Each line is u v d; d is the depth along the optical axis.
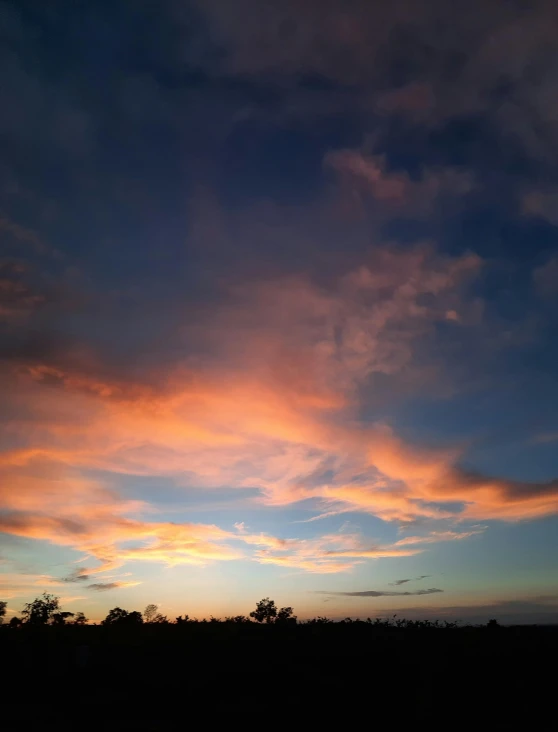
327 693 27.59
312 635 40.12
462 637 36.31
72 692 29.20
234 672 31.20
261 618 46.56
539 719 23.17
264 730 23.36
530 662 29.61
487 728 22.72
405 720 24.06
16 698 28.28
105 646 37.28
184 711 26.02
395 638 37.72
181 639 39.38
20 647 35.56
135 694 28.56
